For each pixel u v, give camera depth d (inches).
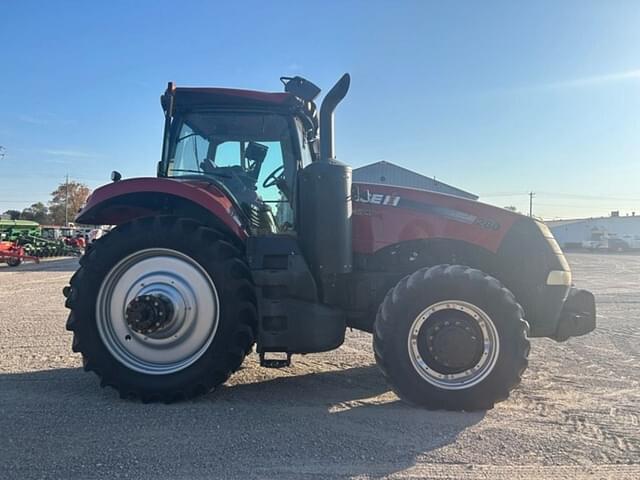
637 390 161.6
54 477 101.8
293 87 176.1
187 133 173.2
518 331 141.3
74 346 149.9
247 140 173.2
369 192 169.0
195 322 148.5
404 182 1030.4
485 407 140.6
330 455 112.4
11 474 102.8
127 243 149.8
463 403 139.5
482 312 142.4
